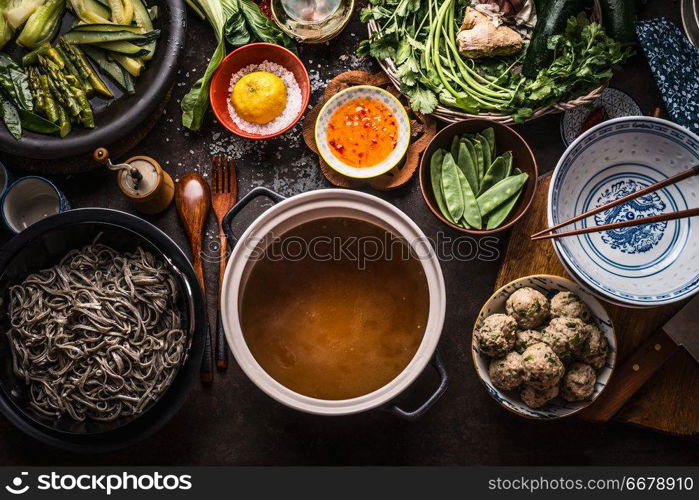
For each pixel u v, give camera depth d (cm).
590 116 92
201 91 90
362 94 90
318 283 86
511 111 88
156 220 93
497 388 83
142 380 83
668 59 88
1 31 88
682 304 87
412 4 88
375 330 85
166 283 84
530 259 87
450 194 87
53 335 82
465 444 91
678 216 68
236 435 91
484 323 82
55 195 91
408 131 89
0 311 81
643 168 86
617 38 88
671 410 87
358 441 91
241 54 90
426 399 92
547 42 86
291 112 92
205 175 94
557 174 82
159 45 89
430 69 88
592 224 87
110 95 90
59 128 86
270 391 79
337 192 80
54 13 90
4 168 90
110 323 83
